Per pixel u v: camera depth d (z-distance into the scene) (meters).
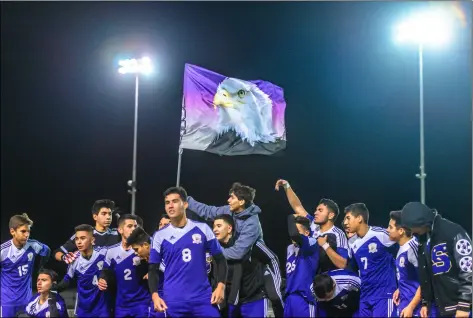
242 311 6.95
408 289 6.80
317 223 7.31
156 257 6.35
